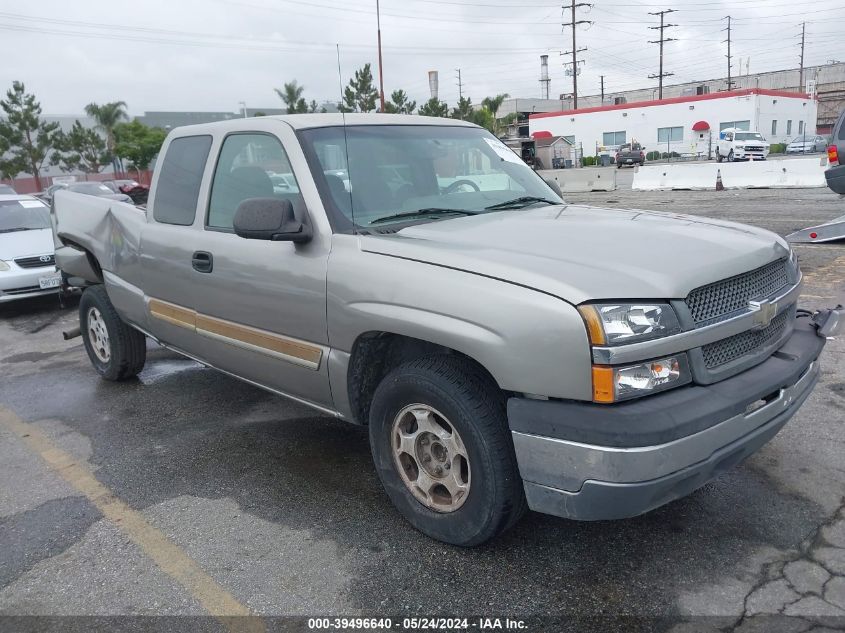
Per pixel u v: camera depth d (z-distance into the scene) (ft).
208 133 14.29
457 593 9.61
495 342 8.95
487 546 10.62
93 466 14.21
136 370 19.10
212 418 16.42
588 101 285.64
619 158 138.10
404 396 10.41
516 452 9.08
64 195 20.04
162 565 10.62
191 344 14.87
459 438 9.91
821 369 17.31
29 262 29.60
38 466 14.35
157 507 12.38
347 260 10.84
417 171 12.91
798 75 253.85
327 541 11.02
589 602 9.31
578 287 8.66
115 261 16.90
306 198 11.64
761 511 11.21
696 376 8.99
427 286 9.72
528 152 118.73
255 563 10.54
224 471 13.64
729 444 9.03
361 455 14.08
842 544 10.26
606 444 8.32
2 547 11.35
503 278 9.16
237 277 12.78
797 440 13.57
